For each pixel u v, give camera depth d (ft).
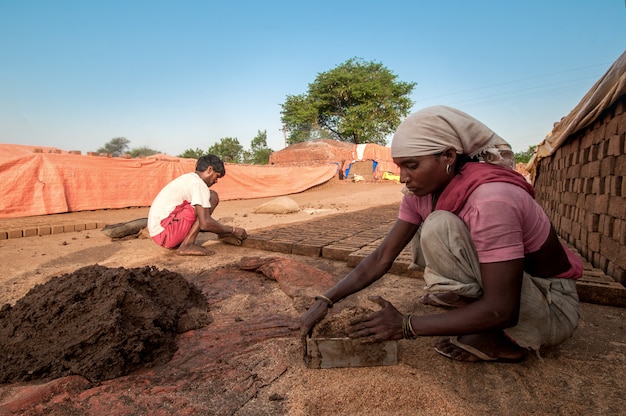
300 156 71.20
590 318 8.12
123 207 30.09
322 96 109.81
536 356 6.47
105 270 7.91
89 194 28.12
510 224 4.97
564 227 15.87
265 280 10.87
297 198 43.29
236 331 7.63
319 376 5.90
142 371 6.22
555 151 17.67
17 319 6.70
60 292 7.07
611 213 10.25
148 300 7.25
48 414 5.03
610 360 6.37
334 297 6.57
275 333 7.49
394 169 78.79
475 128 5.39
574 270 6.05
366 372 5.98
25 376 5.85
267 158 155.02
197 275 11.50
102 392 5.53
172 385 5.74
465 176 5.38
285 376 5.94
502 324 5.02
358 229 18.49
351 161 70.64
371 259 6.90
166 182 32.81
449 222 5.48
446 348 6.55
